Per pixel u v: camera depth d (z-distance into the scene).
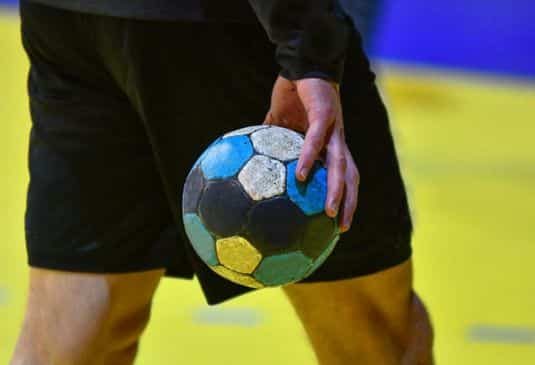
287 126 3.87
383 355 4.50
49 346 4.27
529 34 19.69
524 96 18.14
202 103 4.03
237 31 3.94
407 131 14.62
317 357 4.65
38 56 4.31
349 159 3.60
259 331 7.63
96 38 4.06
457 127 15.24
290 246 3.49
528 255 9.83
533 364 7.39
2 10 18.73
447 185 12.08
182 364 6.99
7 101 13.62
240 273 3.58
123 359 4.57
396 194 4.27
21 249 8.99
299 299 4.46
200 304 8.09
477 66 19.48
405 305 4.48
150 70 3.96
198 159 3.71
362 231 4.20
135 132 4.20
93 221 4.24
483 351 7.57
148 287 4.45
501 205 11.46
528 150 14.22
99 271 4.27
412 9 19.28
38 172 4.30
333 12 3.61
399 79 17.81
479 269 9.34
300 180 3.47
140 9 3.86
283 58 3.62
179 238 4.40
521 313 8.38
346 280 4.29
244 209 3.46
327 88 3.58
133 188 4.26
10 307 7.78
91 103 4.18
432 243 9.93
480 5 19.70
